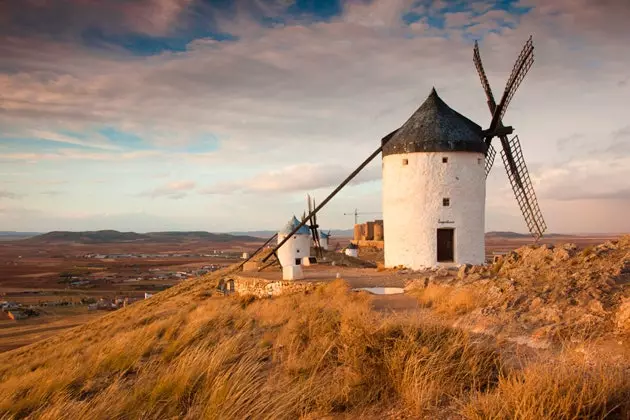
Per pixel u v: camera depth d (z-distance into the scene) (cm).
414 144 2783
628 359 662
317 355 890
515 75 2848
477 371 705
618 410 537
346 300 1617
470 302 1174
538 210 2942
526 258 1384
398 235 2841
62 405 845
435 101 2958
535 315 962
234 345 1069
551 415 530
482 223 2842
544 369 622
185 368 911
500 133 3003
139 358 1184
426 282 1764
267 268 3838
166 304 3631
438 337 829
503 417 554
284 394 730
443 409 634
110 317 4434
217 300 2855
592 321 841
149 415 779
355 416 665
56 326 7144
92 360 1260
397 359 753
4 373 1858
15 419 881
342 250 6056
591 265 1129
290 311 1527
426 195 2764
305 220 3641
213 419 694
